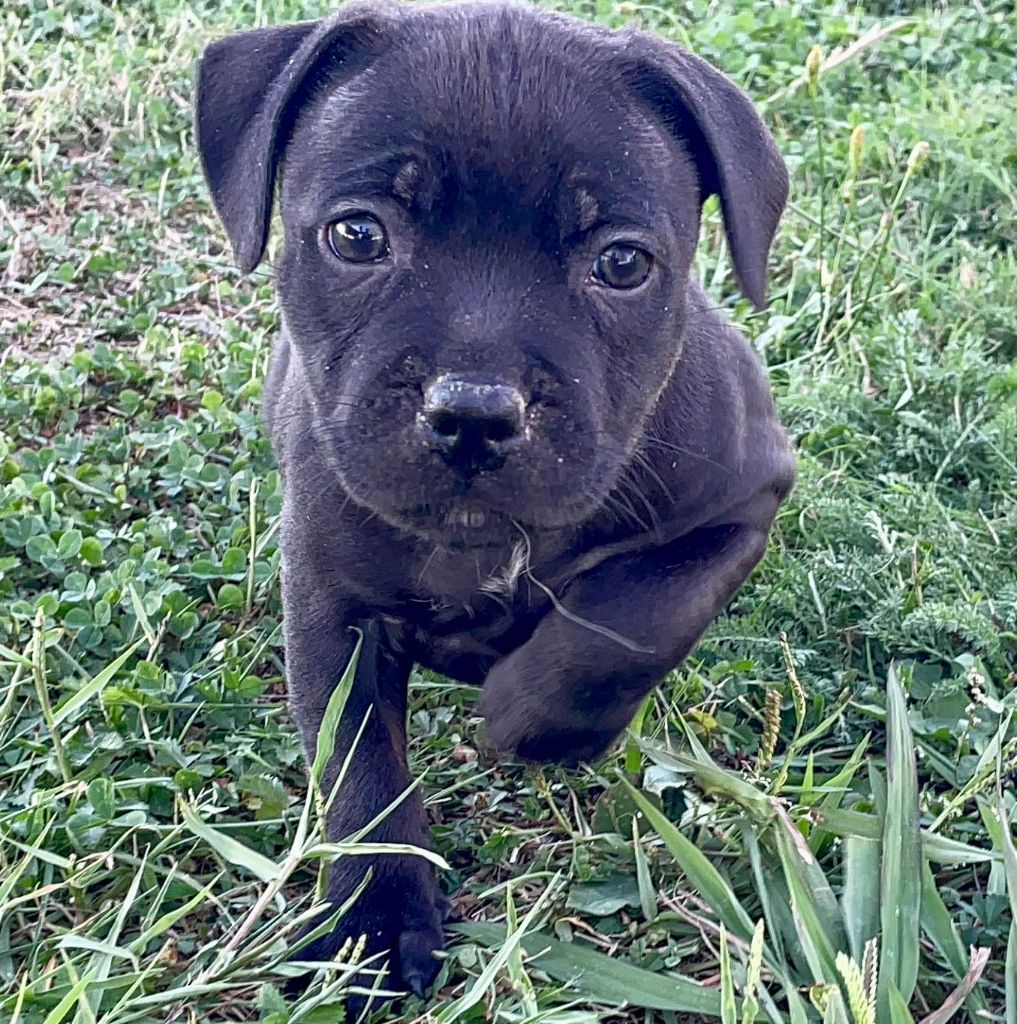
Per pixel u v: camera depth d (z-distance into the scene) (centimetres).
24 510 50
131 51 83
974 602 47
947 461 55
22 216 71
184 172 74
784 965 34
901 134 76
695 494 39
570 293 34
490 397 31
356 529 37
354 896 35
